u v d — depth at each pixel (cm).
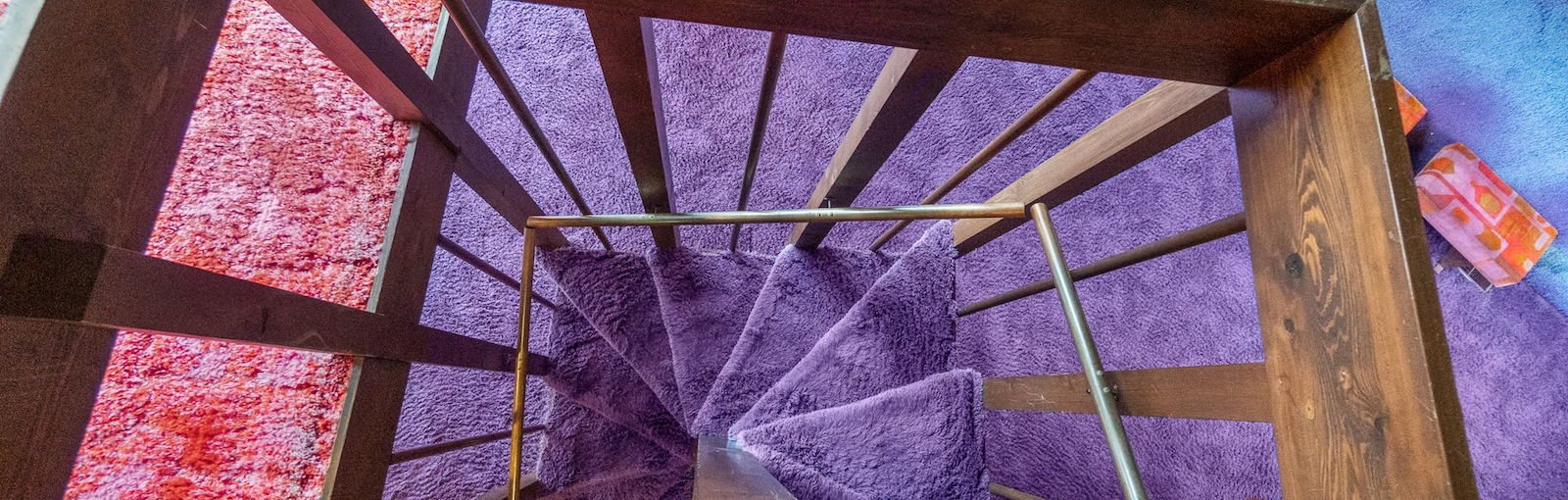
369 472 82
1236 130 66
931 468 165
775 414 173
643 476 182
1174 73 64
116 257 40
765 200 228
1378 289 50
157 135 45
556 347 184
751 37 240
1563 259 179
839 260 192
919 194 230
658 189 122
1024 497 144
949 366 180
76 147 38
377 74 74
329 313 67
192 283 47
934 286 182
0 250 34
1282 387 60
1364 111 51
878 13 54
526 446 199
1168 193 218
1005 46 59
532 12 233
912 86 85
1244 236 205
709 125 232
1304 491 58
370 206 87
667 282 187
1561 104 181
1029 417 220
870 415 168
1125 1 52
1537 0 189
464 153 103
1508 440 186
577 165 224
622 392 183
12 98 34
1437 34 195
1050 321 219
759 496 90
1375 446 51
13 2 34
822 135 233
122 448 77
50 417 40
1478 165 177
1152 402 78
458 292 209
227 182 86
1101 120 228
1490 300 190
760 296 186
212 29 49
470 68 106
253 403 80
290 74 91
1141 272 215
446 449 103
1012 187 138
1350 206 52
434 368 203
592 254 185
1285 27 54
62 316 37
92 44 39
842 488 160
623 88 75
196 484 78
